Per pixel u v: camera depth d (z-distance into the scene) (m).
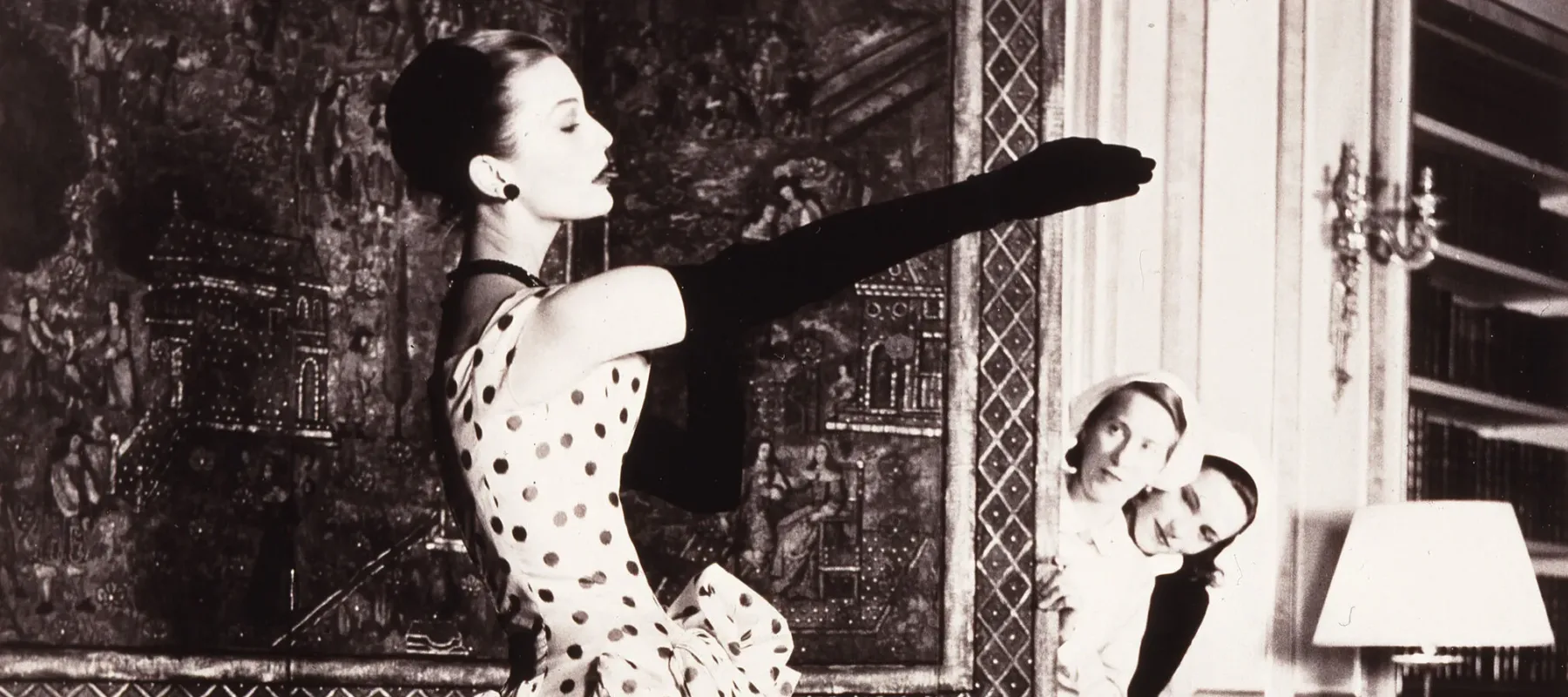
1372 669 5.48
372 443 4.50
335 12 4.55
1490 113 6.06
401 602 4.49
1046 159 1.86
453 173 2.14
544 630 1.92
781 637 2.22
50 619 3.96
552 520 1.92
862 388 5.05
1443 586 5.11
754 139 5.07
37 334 3.99
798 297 1.86
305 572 4.35
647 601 1.97
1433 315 5.81
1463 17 5.94
